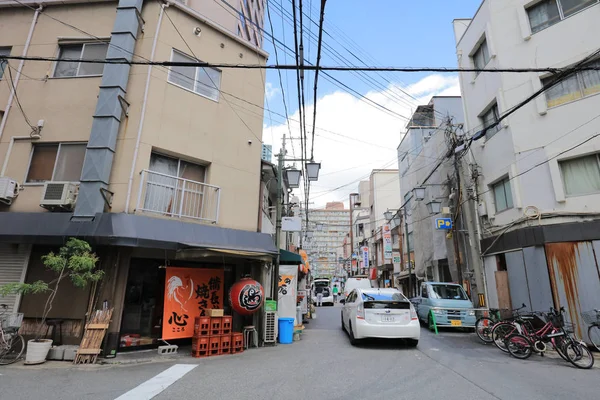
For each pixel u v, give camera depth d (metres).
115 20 9.43
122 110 8.80
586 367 6.81
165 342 8.38
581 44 10.75
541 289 10.32
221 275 9.85
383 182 38.16
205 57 10.42
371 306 9.16
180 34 9.97
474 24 14.69
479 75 14.34
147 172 8.58
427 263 20.52
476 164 14.48
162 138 9.05
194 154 9.59
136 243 7.47
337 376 6.10
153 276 8.77
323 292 32.62
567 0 11.32
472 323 11.91
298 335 10.64
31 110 9.15
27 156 8.83
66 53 9.76
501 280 12.27
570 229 9.90
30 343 6.85
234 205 10.16
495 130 13.41
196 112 9.88
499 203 13.04
